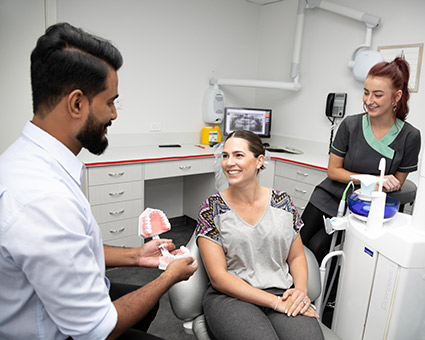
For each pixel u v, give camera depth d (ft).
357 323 4.25
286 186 9.82
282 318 3.69
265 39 12.20
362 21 9.05
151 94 10.25
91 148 2.89
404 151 5.52
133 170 8.25
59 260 2.35
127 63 9.63
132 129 10.11
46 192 2.38
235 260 4.14
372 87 5.13
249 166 4.04
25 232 2.28
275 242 4.09
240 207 4.21
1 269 2.44
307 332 3.49
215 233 4.16
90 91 2.58
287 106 11.80
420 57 8.33
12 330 2.65
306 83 11.07
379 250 3.85
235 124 11.50
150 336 3.37
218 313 3.71
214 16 11.10
